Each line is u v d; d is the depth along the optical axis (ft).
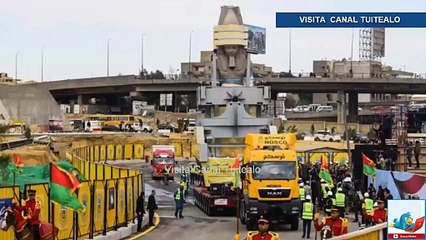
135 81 499.51
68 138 301.02
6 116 308.40
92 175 142.31
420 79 462.19
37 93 374.63
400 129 163.43
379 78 464.24
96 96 614.75
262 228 54.80
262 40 644.69
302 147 233.76
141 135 351.87
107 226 99.71
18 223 65.51
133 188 114.83
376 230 49.93
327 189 129.39
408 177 122.01
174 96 611.47
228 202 132.26
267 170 113.39
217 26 177.78
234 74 178.29
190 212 141.38
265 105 171.73
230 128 165.37
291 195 112.78
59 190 70.85
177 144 326.85
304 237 102.99
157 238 102.83
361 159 166.50
